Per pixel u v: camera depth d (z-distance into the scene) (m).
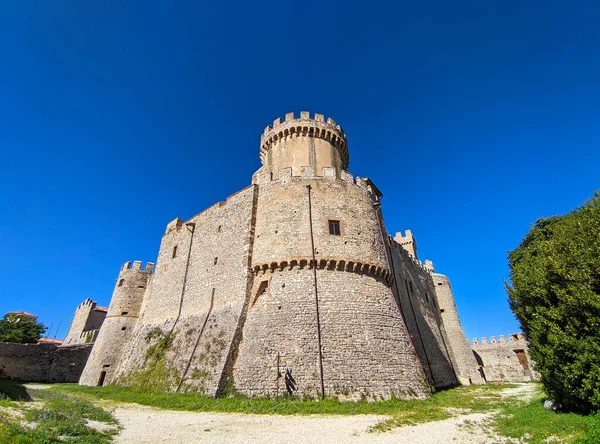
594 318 13.80
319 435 14.98
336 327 25.02
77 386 38.41
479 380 48.78
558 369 15.58
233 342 26.12
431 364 40.03
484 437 14.39
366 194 33.31
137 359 35.03
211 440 14.26
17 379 44.16
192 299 35.19
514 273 19.62
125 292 48.09
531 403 21.33
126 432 15.73
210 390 24.09
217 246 35.69
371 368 23.86
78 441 12.77
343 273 27.81
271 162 40.84
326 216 29.88
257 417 18.97
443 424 17.17
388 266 31.02
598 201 16.02
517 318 19.73
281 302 26.34
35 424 14.31
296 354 23.75
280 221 30.03
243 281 29.50
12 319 65.06
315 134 40.94
